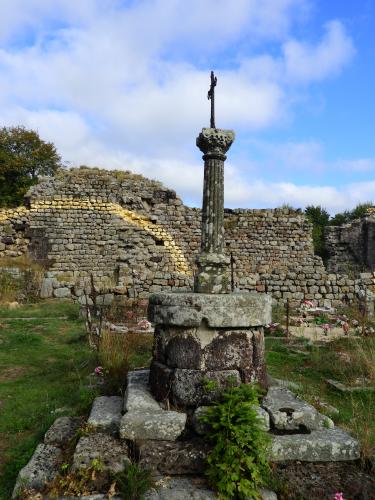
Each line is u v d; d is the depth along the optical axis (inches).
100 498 124.8
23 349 335.0
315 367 293.9
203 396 158.6
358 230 925.2
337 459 145.3
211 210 187.3
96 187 802.8
